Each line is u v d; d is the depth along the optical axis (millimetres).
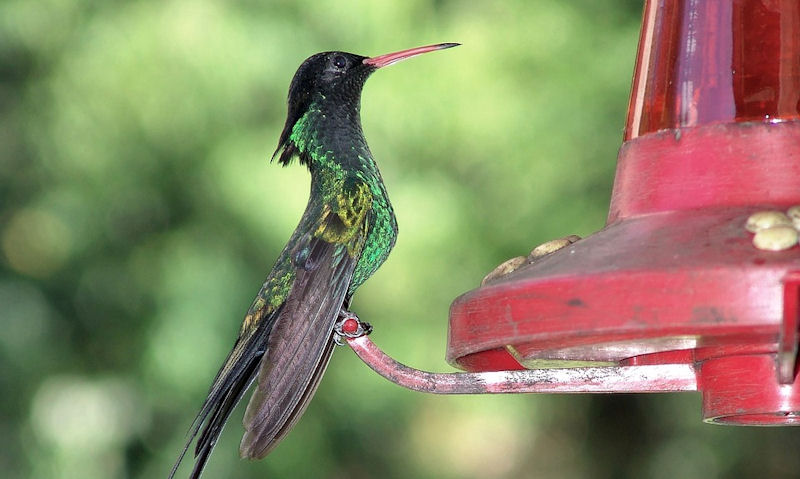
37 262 14156
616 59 13336
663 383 4730
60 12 13227
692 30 4730
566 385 4703
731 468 15133
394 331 12898
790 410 4336
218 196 12703
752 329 3721
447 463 16906
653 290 3797
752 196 4383
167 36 12547
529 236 13188
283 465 13531
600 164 13234
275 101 12789
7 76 13695
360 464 15266
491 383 4727
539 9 13289
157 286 13125
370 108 12883
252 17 12742
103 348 13977
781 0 4633
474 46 13008
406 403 13734
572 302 3938
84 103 13008
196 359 12766
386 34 12906
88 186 13336
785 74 4555
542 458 17766
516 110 13031
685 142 4570
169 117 12703
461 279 12969
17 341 13914
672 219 4371
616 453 17172
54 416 14562
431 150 13070
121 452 14414
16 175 13828
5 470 14195
